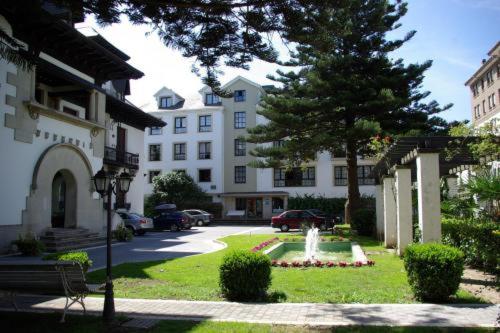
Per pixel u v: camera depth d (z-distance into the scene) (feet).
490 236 30.09
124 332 18.53
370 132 73.92
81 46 66.03
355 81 79.87
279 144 148.05
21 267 21.13
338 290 27.02
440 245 25.05
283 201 150.30
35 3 23.35
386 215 53.67
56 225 69.26
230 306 23.30
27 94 55.57
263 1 20.25
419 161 36.63
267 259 25.58
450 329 18.16
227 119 158.30
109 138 92.32
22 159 54.60
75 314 21.88
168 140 161.17
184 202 144.97
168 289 28.37
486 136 35.78
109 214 21.89
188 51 23.95
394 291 26.48
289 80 90.68
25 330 18.83
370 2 78.89
